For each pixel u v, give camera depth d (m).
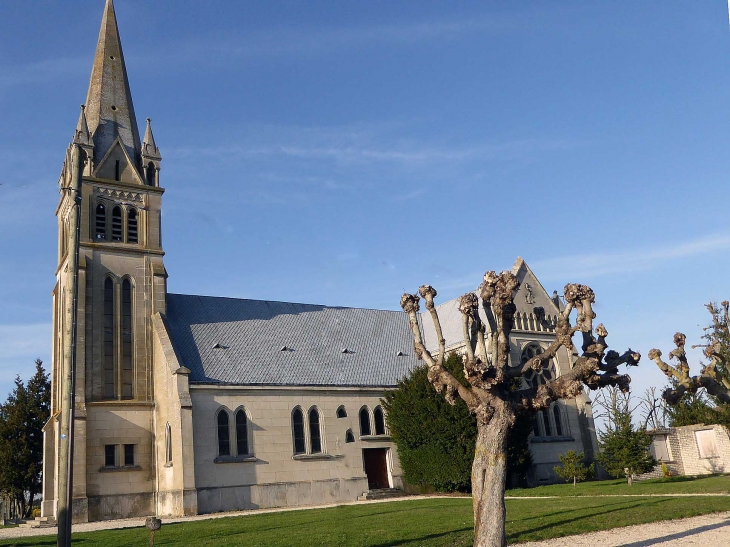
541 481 59.78
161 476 52.47
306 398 56.84
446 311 70.19
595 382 25.55
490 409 23.20
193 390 51.97
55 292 60.31
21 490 69.62
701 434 63.06
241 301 65.00
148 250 58.53
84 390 52.12
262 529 33.94
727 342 45.75
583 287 25.52
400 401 56.47
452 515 34.78
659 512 31.20
